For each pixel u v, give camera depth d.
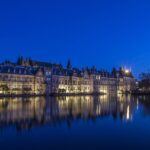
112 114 66.31
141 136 39.19
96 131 43.12
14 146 33.81
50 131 43.16
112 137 38.66
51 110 75.25
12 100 127.50
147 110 77.25
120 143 35.22
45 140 36.91
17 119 55.69
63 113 67.75
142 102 120.25
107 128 45.75
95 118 58.59
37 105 93.62
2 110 73.56
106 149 32.38
